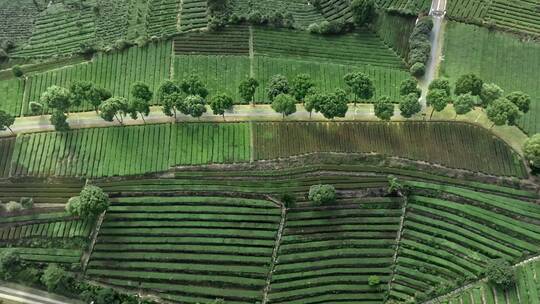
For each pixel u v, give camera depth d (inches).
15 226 4623.5
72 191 4798.2
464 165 4987.7
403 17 6190.9
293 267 4431.6
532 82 5615.2
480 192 4827.8
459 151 5083.7
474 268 4347.9
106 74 5644.7
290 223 4630.9
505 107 4911.4
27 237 4564.5
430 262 4453.7
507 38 5954.7
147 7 6289.4
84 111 5344.5
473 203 4753.9
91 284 4335.6
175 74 5644.7
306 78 5236.2
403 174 4918.8
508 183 4891.7
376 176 4913.9
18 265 4271.7
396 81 5679.1
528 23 6053.2
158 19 6161.4
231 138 5137.8
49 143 5078.7
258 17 6058.1
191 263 4458.7
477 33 5994.1
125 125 5211.6
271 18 6117.1
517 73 5693.9
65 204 4717.0
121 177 4928.6
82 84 5073.8
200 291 4318.4
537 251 4421.8
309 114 5364.2
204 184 4847.4
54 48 5984.3
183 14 6195.9
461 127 5251.0
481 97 5191.9
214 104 5036.9
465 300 4197.8
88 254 4500.5
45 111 5324.8
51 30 6235.2
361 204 4758.9
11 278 4323.3
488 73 5689.0
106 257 4448.8
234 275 4429.1
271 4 6417.3
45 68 5723.4
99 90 5128.0
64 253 4466.0
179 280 4379.9
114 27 6127.0
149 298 4296.3
